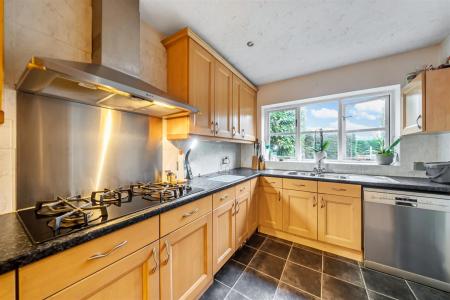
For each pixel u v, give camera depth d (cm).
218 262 157
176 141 193
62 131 113
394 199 164
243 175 229
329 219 200
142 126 159
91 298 76
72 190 117
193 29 167
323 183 203
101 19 117
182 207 119
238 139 245
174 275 114
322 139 277
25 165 99
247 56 214
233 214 183
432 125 158
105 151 134
